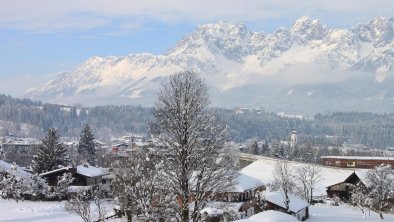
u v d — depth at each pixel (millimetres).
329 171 157000
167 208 51406
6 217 86250
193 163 46625
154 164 58375
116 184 71188
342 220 101062
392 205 119250
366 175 124562
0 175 114750
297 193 127562
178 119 46625
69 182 111562
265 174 152375
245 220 54906
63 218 85125
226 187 48375
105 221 76875
